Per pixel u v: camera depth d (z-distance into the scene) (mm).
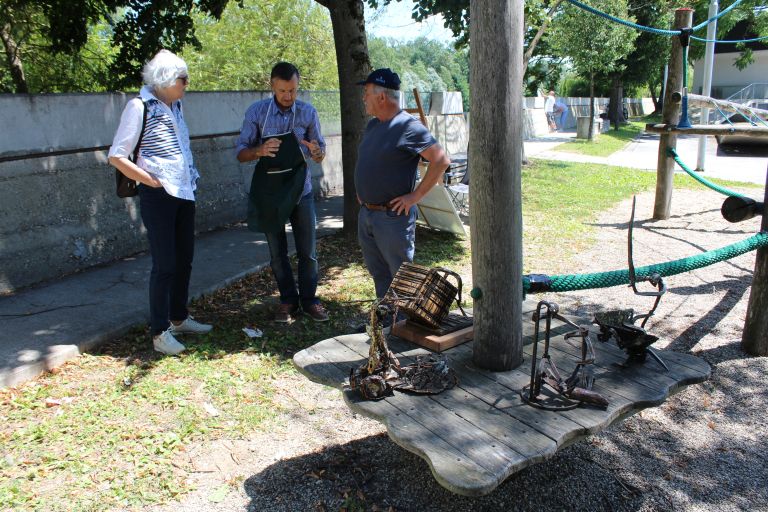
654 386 2590
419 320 3137
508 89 2414
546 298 5504
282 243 4691
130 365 3959
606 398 2477
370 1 9695
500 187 2525
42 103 5527
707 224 8336
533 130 24859
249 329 4578
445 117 14711
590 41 19141
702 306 5254
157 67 3738
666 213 8617
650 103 56781
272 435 3291
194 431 3268
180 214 4141
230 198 8180
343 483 2904
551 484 2916
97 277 5699
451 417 2375
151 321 4137
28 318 4562
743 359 4227
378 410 2438
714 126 6859
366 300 5289
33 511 2637
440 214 7121
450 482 1962
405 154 3533
